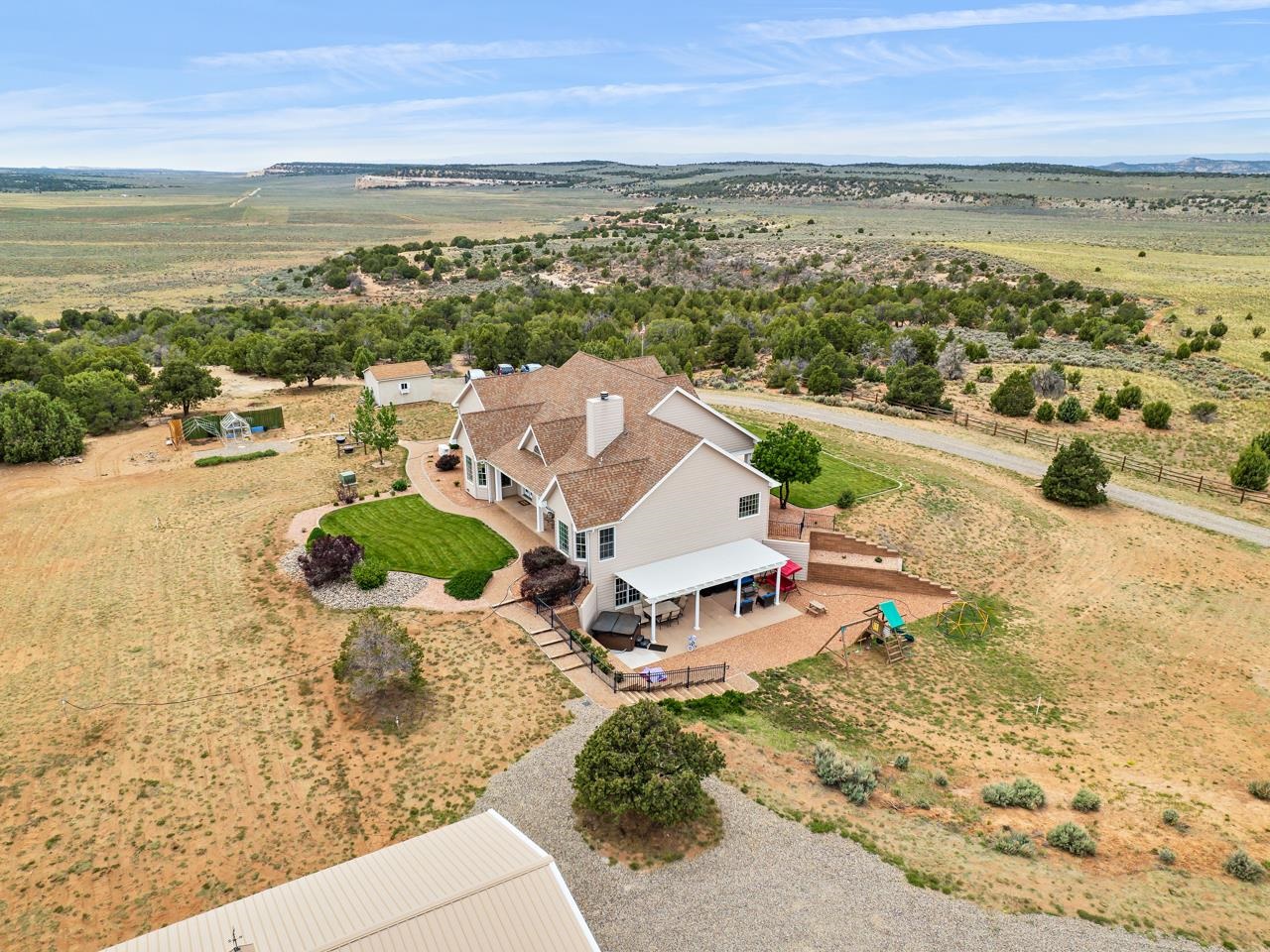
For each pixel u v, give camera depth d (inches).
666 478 1248.8
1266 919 679.1
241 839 752.3
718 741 917.8
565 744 887.7
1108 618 1334.9
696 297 4650.6
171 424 2059.5
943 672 1176.2
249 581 1280.8
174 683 1002.1
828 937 641.6
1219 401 2482.8
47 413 1919.3
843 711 1058.1
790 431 1537.9
